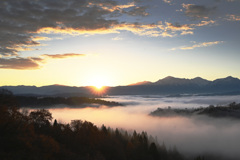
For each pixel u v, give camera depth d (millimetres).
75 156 47781
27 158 36281
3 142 38812
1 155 34312
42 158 38781
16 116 49094
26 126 49656
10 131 43750
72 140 59438
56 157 43469
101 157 55156
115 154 66375
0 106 45594
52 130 61719
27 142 41188
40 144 43719
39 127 61094
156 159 89375
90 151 55781
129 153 82438
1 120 43500
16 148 38219
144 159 81938
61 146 50781
